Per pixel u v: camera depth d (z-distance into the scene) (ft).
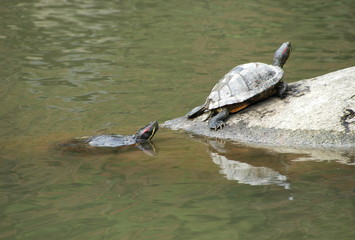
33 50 124.98
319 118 67.62
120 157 65.82
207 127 74.43
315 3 165.78
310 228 44.78
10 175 59.31
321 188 53.26
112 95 95.71
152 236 44.27
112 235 44.47
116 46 128.36
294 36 131.13
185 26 145.28
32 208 50.31
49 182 57.06
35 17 156.56
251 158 63.46
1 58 118.11
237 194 52.65
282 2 169.68
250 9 161.89
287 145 66.39
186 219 47.34
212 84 100.12
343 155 62.59
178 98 93.35
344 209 48.14
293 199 50.85
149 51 124.06
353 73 73.41
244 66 73.61
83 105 90.48
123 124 80.84
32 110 87.56
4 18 154.61
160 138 73.61
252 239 43.32
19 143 71.67
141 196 52.95
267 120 70.49
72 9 166.81
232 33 136.56
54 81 103.65
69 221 47.34
